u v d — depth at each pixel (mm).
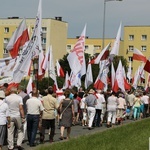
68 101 17719
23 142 16281
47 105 16172
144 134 19938
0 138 13352
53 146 14711
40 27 19250
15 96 14344
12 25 90062
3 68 19953
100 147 14961
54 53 88938
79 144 15453
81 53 26562
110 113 24594
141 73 42781
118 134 19672
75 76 26859
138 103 31328
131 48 103062
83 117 24781
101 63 28484
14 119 14164
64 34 92375
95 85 27859
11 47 19609
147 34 101562
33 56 19094
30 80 21312
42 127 16141
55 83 28234
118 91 29172
